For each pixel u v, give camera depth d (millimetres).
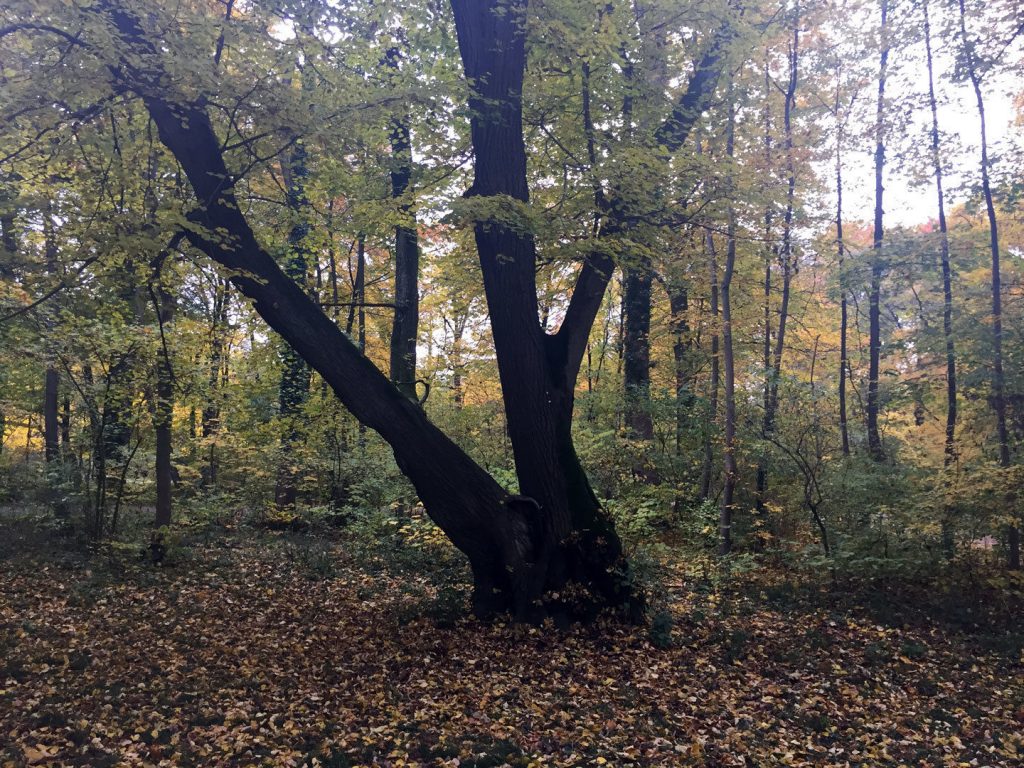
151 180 8883
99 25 6188
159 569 11250
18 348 11023
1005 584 9344
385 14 9891
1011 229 14219
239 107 7645
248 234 7961
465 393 21750
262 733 5402
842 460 12789
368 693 6359
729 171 9227
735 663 7430
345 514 15539
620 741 5438
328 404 14539
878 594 9820
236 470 16000
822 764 5109
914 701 6465
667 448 15242
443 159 10242
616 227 8922
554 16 8664
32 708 5641
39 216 8445
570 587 8422
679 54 10406
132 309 10641
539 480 8594
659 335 17953
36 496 15867
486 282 8688
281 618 8953
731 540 12828
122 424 12844
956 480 10031
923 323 13844
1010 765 5176
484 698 6270
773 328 18609
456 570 10633
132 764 4730
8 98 6422
